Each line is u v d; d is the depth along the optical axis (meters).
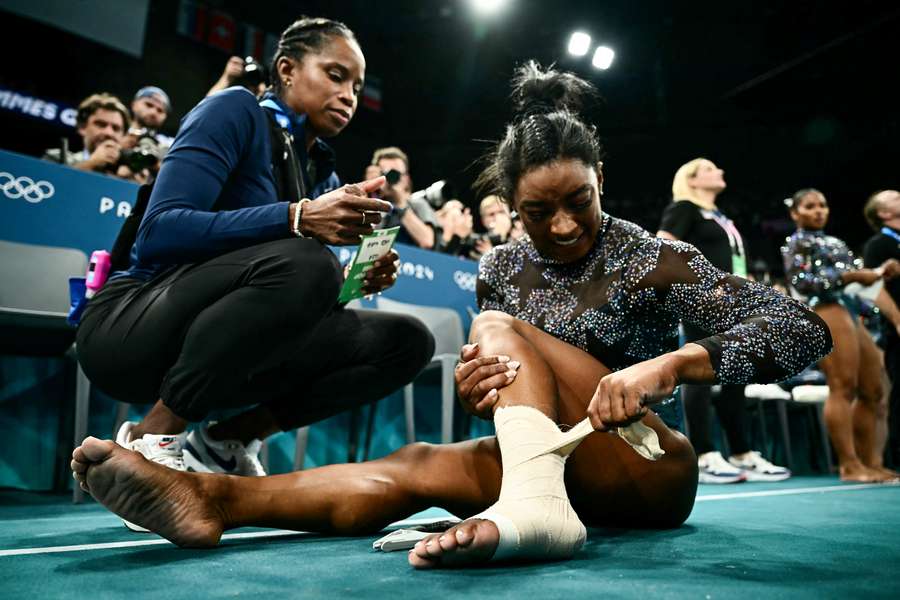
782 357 1.04
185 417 1.43
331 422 3.19
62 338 2.39
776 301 1.13
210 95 1.59
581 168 1.15
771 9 11.08
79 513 1.86
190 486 1.06
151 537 1.31
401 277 3.47
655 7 11.17
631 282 1.25
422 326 1.82
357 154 11.45
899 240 4.06
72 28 7.68
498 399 1.04
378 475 1.20
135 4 8.12
